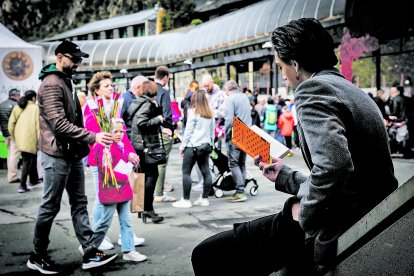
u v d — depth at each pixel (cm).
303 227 167
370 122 167
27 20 6681
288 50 181
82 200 418
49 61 3294
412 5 1197
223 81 2277
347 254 170
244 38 1967
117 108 413
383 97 1205
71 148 392
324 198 156
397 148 1169
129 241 435
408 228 146
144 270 410
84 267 413
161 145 559
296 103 169
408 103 1152
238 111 700
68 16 6569
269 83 1888
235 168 702
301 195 169
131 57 3262
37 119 843
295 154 1260
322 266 183
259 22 1888
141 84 550
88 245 415
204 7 3719
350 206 174
